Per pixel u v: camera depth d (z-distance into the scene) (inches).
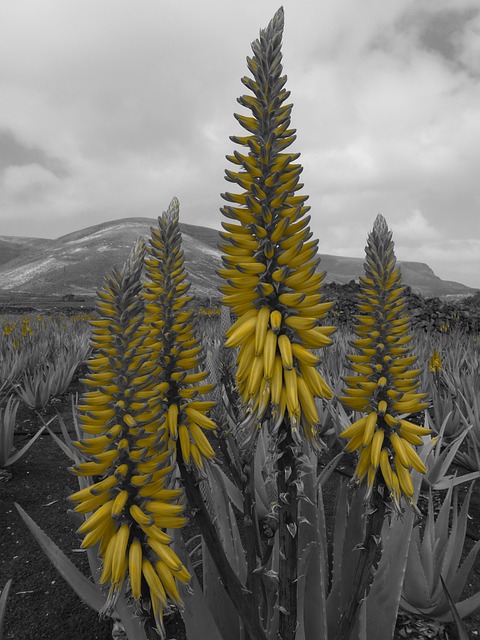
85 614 128.3
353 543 91.4
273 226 60.9
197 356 68.6
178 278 67.1
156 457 58.9
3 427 208.5
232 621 92.2
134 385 57.6
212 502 95.0
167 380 65.1
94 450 58.6
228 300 63.0
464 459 215.9
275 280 60.3
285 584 66.3
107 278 58.7
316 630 84.5
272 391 61.7
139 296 59.4
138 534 59.3
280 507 64.7
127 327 58.8
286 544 64.9
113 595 57.3
